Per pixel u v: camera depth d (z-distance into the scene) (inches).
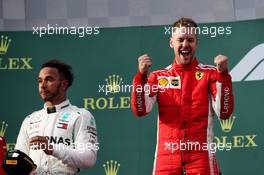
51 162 744.3
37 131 756.6
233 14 1016.9
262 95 992.2
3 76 1027.3
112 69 1023.0
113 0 1039.6
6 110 1021.2
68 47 1031.6
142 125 1007.6
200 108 762.8
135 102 762.8
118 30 1031.0
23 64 1030.4
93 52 1027.9
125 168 1001.5
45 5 1046.4
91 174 1001.5
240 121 988.6
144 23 1033.5
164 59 1017.5
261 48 1000.9
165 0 1033.5
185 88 768.9
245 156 982.4
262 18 1006.4
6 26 1039.6
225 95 749.3
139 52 1024.9
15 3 1046.4
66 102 771.4
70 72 783.7
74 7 1045.2
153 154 1002.1
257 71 997.2
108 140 1006.4
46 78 767.7
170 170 755.4
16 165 719.7
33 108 1022.4
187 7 1029.8
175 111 764.6
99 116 1012.5
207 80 769.6
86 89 1019.3
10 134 1017.5
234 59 1002.7
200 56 1008.9
